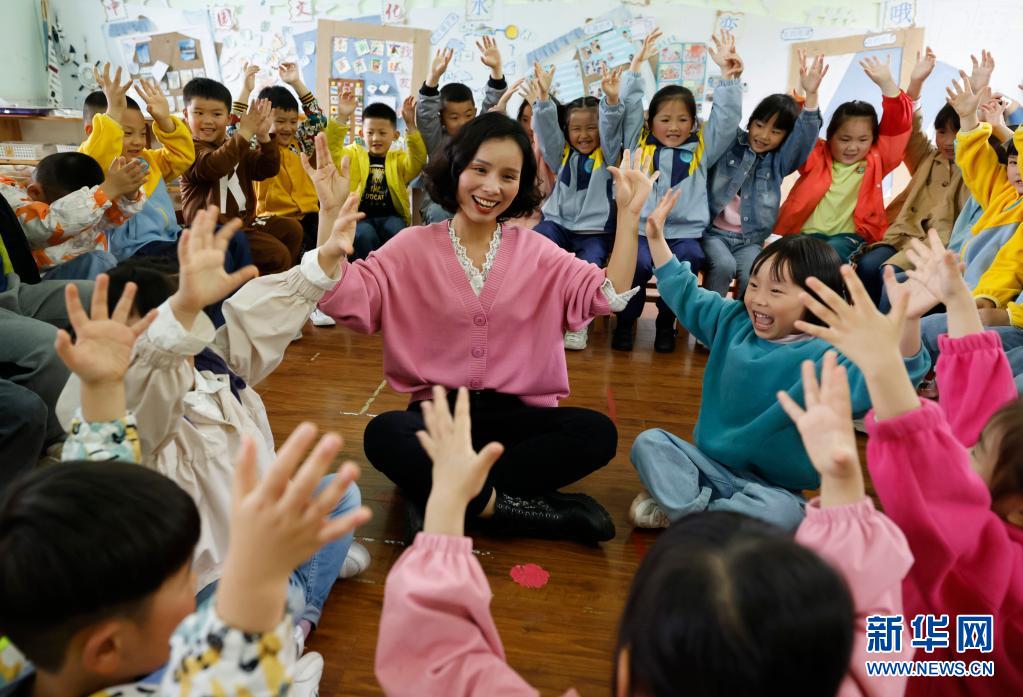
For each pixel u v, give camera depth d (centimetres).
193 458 123
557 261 171
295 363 280
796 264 149
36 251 224
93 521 63
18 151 346
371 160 387
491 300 170
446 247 171
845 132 329
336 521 57
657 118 329
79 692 70
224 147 305
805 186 338
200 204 318
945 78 410
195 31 451
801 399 149
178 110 461
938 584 87
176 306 98
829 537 73
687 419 245
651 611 54
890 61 411
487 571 158
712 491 168
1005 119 338
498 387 173
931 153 324
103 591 63
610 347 324
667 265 170
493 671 68
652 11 421
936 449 82
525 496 174
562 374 177
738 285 341
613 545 171
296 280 134
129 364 90
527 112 373
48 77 446
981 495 83
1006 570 93
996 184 256
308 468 55
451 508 71
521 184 170
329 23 441
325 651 132
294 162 372
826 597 53
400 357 170
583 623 143
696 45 423
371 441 165
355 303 159
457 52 441
